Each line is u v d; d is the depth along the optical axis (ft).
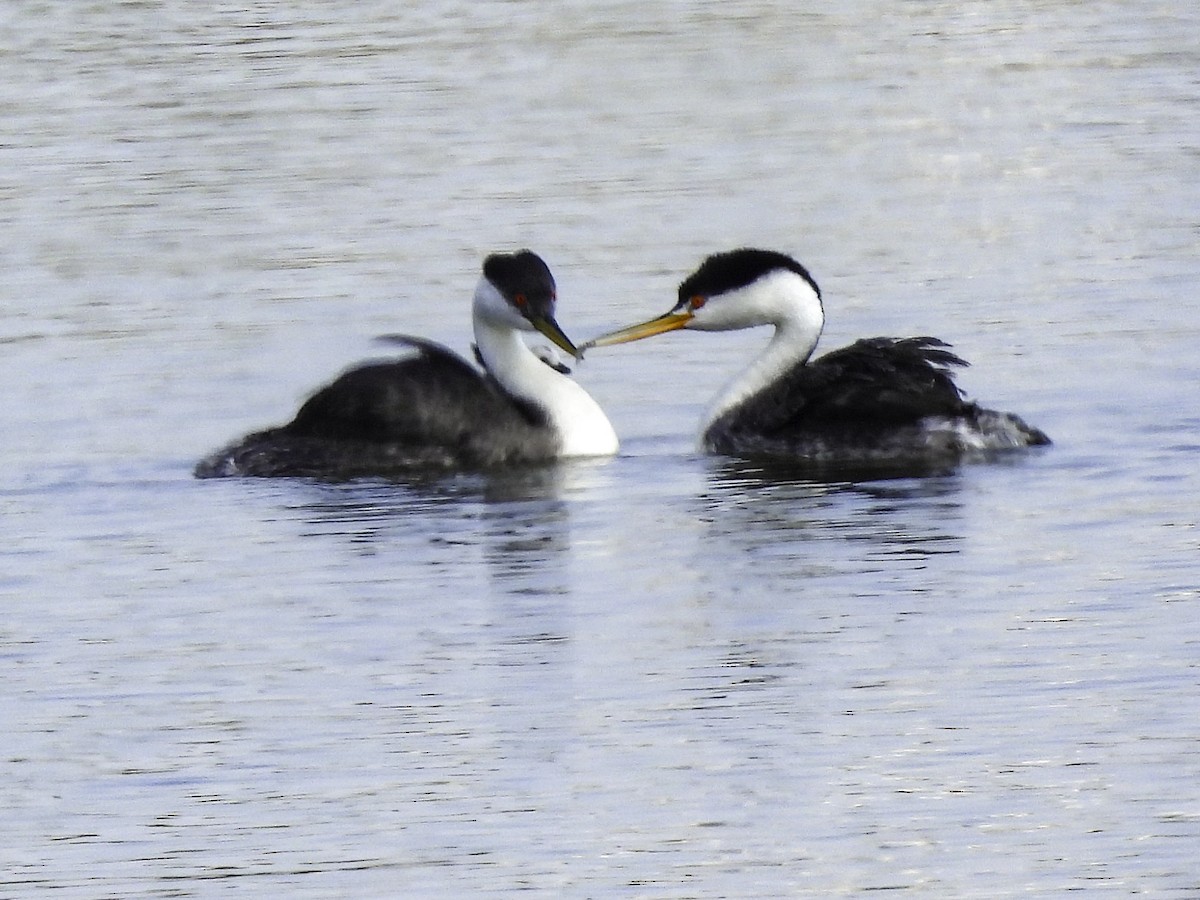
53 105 103.50
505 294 58.34
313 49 114.62
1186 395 60.49
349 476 55.93
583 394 58.39
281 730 39.75
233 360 67.10
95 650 43.80
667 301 72.69
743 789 36.91
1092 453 55.36
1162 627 43.19
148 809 36.78
